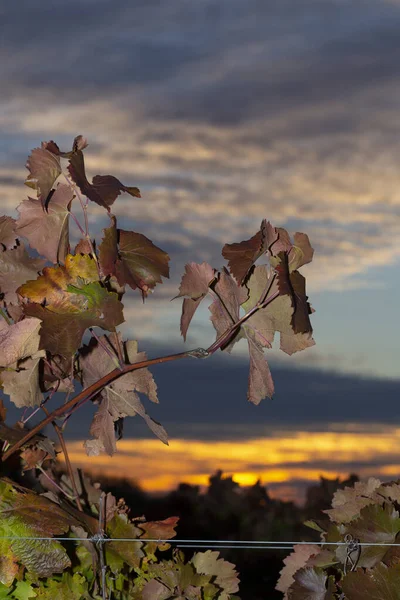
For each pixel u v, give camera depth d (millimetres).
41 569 1575
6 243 1775
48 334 1599
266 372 1732
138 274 1688
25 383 1696
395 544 1636
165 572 1701
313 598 1666
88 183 1656
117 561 1678
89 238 1683
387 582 1591
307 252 1688
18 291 1631
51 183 1657
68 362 1757
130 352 1729
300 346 1716
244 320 1692
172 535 1727
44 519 1595
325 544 1707
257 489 3426
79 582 1657
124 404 1729
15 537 1578
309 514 3332
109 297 1608
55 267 1667
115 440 1742
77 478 1859
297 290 1681
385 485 1756
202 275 1703
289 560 1791
